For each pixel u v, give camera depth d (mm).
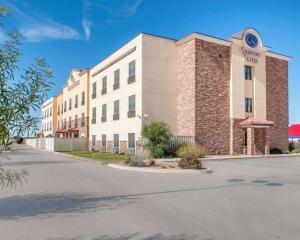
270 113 32875
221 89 29047
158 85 28891
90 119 42469
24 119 4023
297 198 9180
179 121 29203
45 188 10922
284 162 22359
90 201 8711
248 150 29203
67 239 5422
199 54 27922
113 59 34531
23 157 28844
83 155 30078
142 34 28391
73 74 51094
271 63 33500
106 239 5441
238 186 11492
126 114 31094
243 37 30656
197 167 17125
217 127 28500
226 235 5664
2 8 3992
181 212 7414
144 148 25156
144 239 5445
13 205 8141
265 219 6766
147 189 10773
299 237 5543
